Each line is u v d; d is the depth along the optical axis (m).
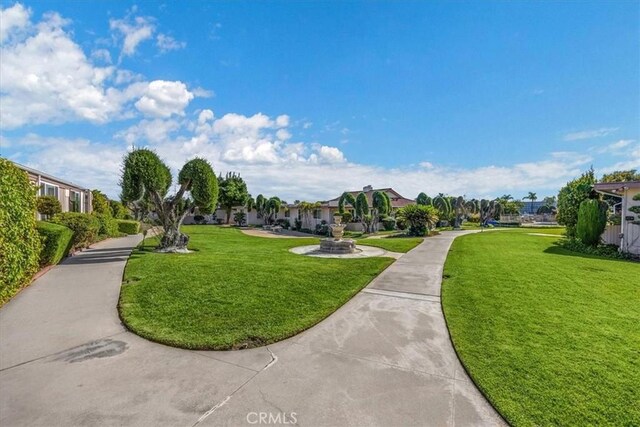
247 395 2.66
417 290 6.25
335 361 3.31
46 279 6.48
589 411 2.42
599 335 3.89
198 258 9.22
